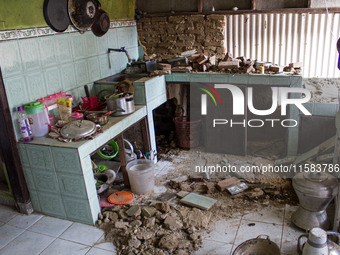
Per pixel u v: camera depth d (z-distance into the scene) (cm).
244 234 254
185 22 433
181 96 418
